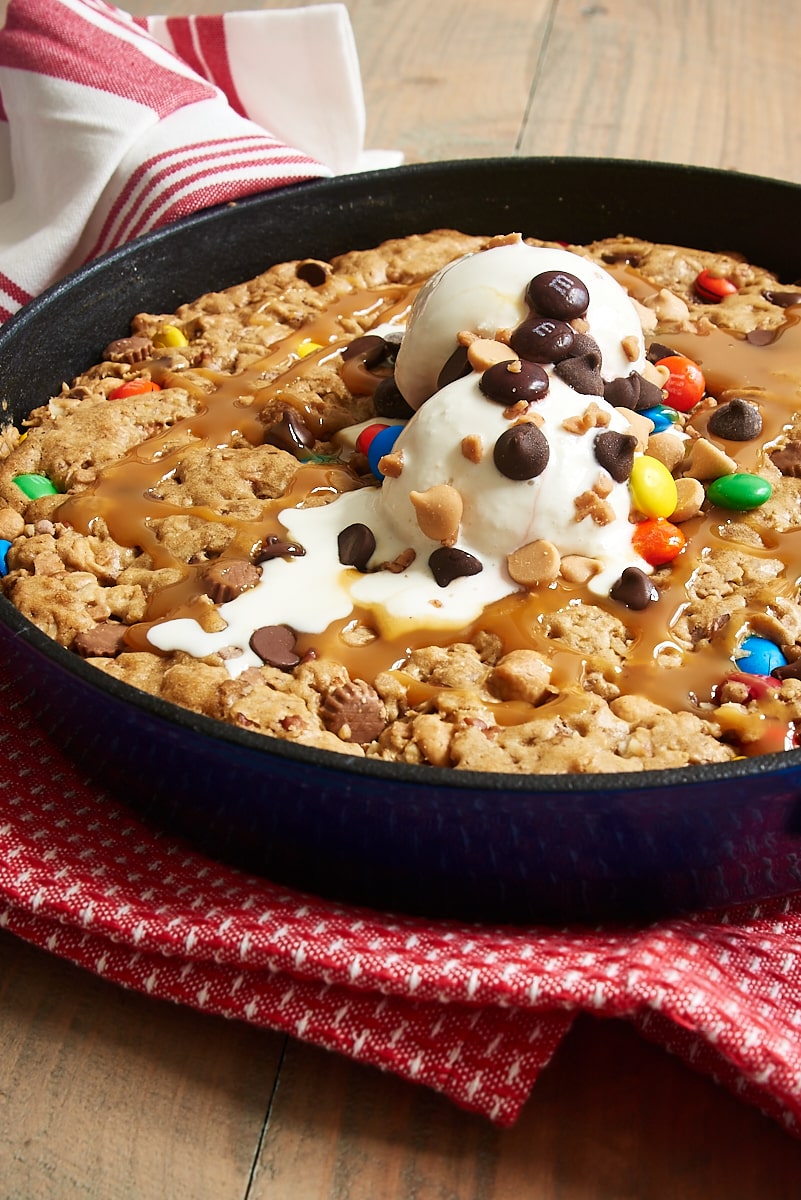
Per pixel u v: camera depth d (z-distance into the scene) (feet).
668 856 1.34
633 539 1.50
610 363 1.55
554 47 2.38
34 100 1.86
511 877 1.35
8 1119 1.34
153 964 1.37
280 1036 1.37
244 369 1.73
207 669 1.44
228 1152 1.32
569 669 1.43
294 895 1.39
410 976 1.31
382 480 1.58
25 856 1.40
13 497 1.60
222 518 1.55
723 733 1.41
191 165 1.84
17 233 1.88
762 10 2.49
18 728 1.51
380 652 1.45
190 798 1.39
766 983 1.35
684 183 1.86
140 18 1.95
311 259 1.90
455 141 2.19
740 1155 1.32
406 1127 1.33
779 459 1.60
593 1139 1.32
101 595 1.52
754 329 1.75
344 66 1.95
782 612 1.48
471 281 1.55
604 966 1.30
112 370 1.76
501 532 1.47
